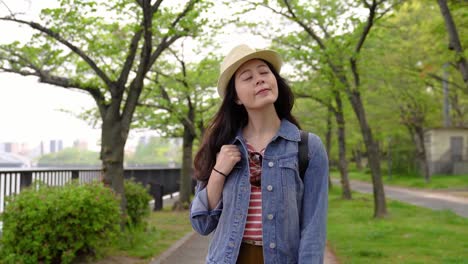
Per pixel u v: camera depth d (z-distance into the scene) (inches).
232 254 83.6
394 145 1738.4
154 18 360.8
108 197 301.4
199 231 92.0
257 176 86.4
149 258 327.9
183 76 646.5
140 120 687.7
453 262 300.0
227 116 94.3
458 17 460.4
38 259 276.8
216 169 87.7
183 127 730.8
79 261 298.0
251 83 89.0
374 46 643.5
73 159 1603.1
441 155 1547.7
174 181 964.6
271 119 91.0
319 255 81.9
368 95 983.6
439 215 578.9
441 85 1027.3
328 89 653.3
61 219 268.7
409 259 315.0
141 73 375.2
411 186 1307.8
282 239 82.4
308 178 86.3
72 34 348.8
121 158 383.2
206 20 355.3
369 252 334.3
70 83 372.2
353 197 919.7
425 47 668.7
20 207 264.7
